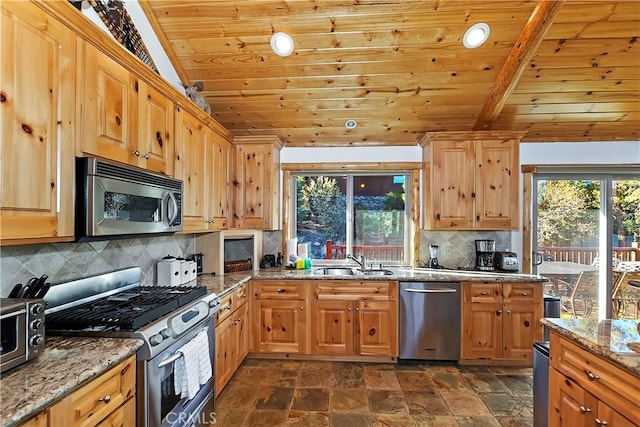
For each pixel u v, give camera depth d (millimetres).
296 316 3113
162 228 1910
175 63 2668
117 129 1595
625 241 3527
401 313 3047
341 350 3084
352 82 2871
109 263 2049
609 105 3029
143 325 1472
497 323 2992
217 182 2957
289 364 3055
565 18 2250
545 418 1794
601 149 3494
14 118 1089
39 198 1184
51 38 1231
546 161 3527
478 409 2342
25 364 1134
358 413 2291
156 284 2506
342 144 3752
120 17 1994
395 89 2939
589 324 1616
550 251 3590
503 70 2656
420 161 3695
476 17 2287
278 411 2312
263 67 2730
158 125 1971
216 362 2311
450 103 3088
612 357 1238
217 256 3125
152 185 1811
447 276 3074
